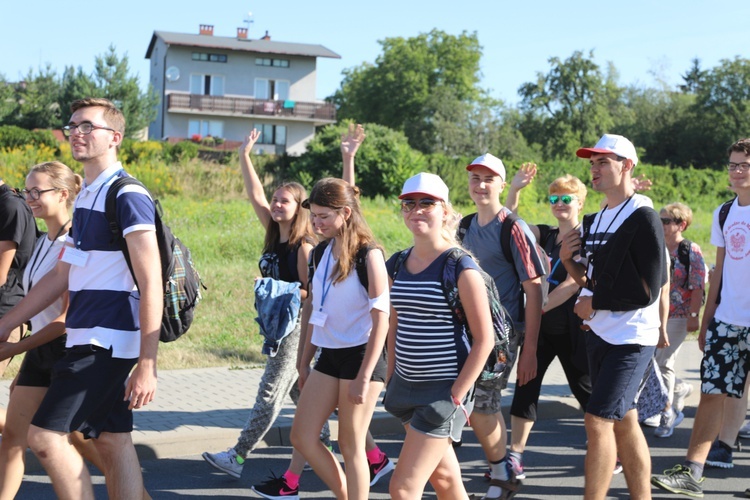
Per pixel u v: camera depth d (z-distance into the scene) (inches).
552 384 363.3
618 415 190.5
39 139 1294.3
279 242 233.3
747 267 233.1
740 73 2960.1
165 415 288.0
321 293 187.2
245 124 2571.4
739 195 239.1
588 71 3110.2
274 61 2593.5
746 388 260.2
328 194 182.1
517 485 223.8
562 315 234.1
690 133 2992.1
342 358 183.8
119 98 2268.7
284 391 233.0
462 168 1405.0
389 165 1368.1
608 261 190.7
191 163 1284.4
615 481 246.7
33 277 199.0
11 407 182.9
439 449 163.6
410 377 167.8
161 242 164.1
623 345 192.5
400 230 808.3
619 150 193.5
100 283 159.9
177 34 2645.2
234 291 513.0
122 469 169.8
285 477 221.5
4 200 226.4
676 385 309.0
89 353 157.9
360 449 183.8
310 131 2618.1
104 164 164.7
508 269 223.8
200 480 239.0
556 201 246.7
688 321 291.4
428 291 165.6
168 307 166.7
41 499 217.8
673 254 291.6
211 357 382.0
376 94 3070.9
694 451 235.1
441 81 3065.9
